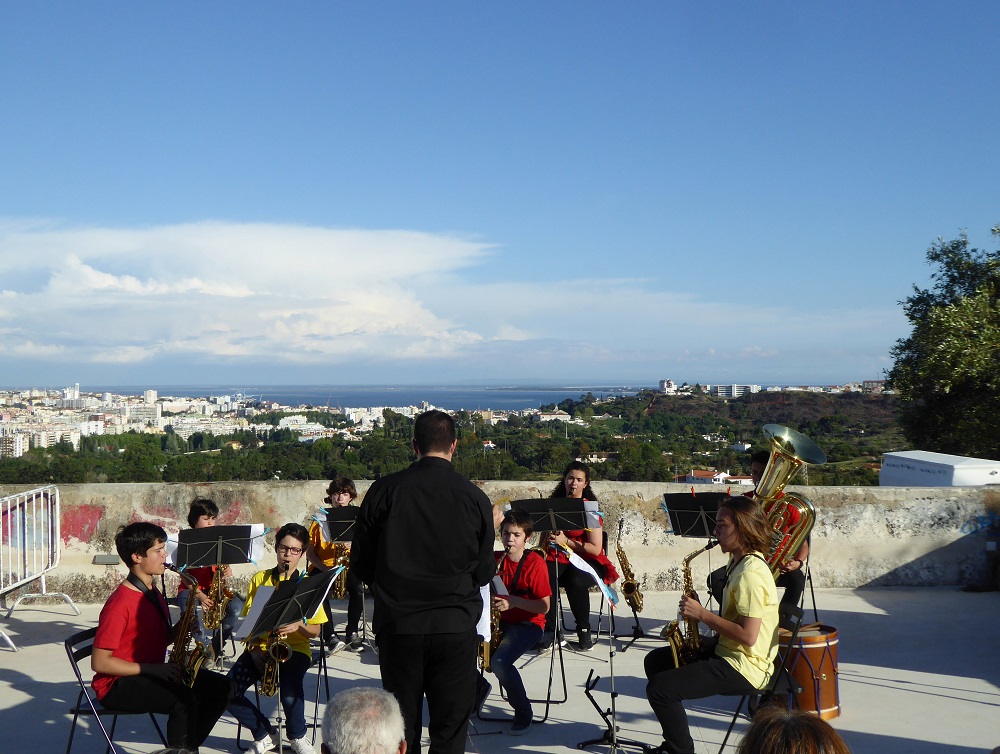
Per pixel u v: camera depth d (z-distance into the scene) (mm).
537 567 5121
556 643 6371
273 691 4039
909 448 15430
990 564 8164
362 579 3783
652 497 8305
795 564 5664
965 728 4730
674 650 4254
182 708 4074
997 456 13812
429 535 3596
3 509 7711
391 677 3617
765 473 5156
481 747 4625
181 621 4273
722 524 4141
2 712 5156
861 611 7352
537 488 8414
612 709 4570
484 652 4727
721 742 4598
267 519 8258
